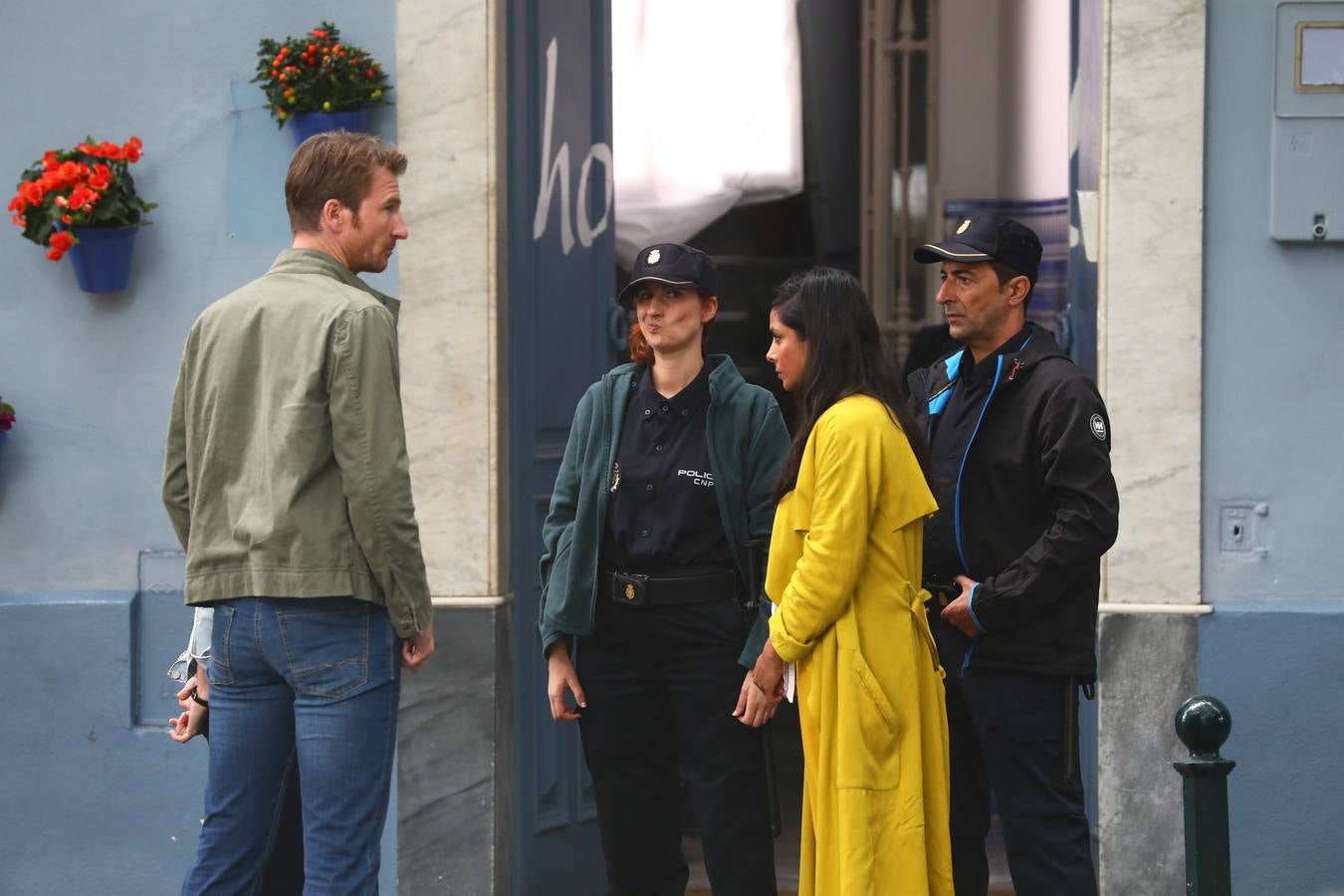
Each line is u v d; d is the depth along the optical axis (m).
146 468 11.14
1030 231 8.66
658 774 9.05
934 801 7.94
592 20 11.84
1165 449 10.64
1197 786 6.88
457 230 10.77
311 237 7.93
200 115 11.05
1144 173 10.61
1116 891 10.71
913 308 16.95
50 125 11.15
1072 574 8.09
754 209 17.14
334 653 7.57
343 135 8.01
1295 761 10.58
